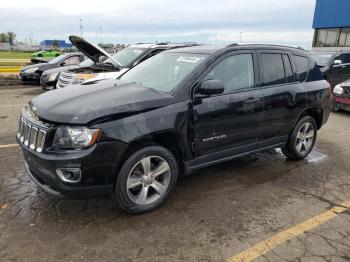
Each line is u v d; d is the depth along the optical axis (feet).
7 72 57.62
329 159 18.49
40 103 12.06
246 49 14.71
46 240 10.39
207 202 13.10
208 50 14.19
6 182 14.28
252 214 12.28
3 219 11.45
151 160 12.23
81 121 10.46
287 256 9.95
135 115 11.28
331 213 12.48
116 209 12.33
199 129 12.82
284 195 13.89
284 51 16.39
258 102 14.52
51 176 10.65
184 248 10.20
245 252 10.09
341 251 10.24
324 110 18.28
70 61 46.50
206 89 12.37
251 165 17.25
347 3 69.21
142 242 10.44
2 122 24.62
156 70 14.64
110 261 9.55
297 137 17.30
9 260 9.46
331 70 36.81
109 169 10.91
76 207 12.38
